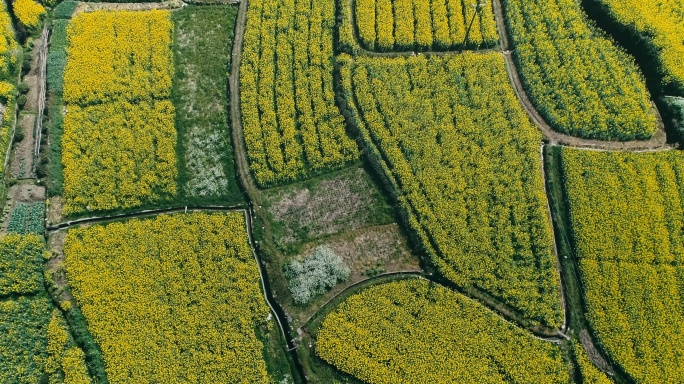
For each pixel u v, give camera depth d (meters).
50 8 46.06
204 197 40.34
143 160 40.78
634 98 41.41
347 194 40.34
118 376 35.19
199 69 44.25
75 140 41.12
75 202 39.50
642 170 38.81
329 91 42.81
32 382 34.84
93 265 37.69
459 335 35.53
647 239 36.88
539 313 35.97
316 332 36.75
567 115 41.03
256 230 39.19
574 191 38.38
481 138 40.44
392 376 34.91
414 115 41.41
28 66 43.50
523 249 37.50
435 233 38.09
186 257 38.06
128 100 42.50
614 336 34.91
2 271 37.00
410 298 36.78
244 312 36.88
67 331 36.19
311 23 45.16
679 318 35.00
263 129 41.62
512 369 34.62
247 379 35.47
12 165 40.53
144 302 36.81
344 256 38.72
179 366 35.53
